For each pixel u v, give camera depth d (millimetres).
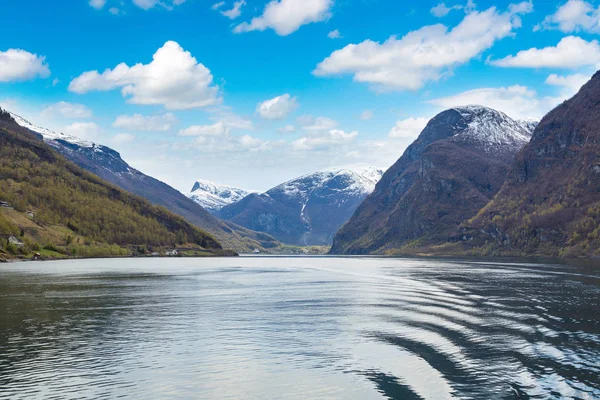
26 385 41750
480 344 53281
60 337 59781
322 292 109562
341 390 39688
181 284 132125
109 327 66250
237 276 168250
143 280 145500
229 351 52625
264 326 66500
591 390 38500
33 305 87375
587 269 183750
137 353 51938
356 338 57844
